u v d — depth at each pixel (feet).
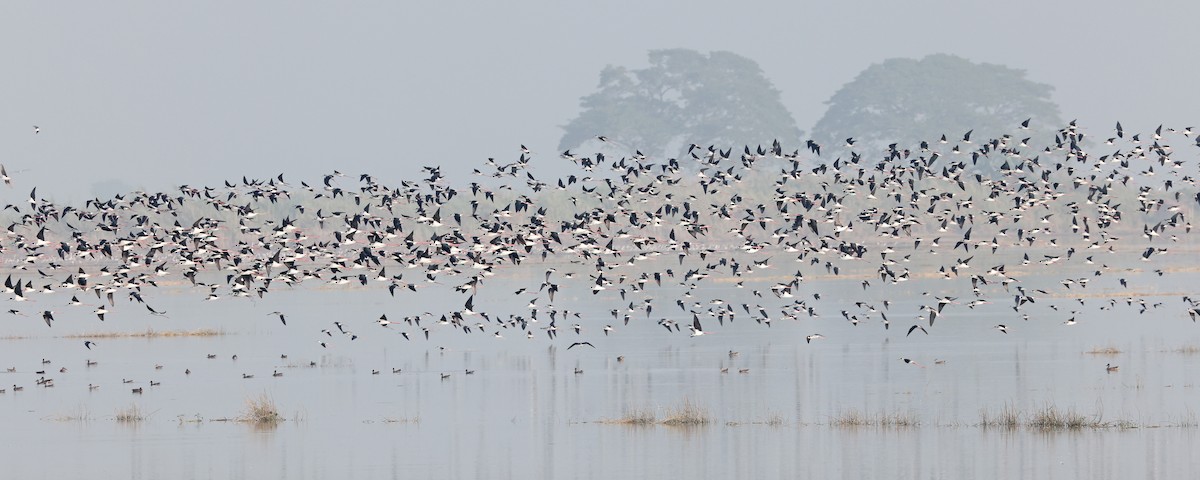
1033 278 389.39
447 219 399.65
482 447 163.22
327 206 421.59
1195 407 179.32
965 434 165.37
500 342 273.54
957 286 373.61
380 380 221.25
